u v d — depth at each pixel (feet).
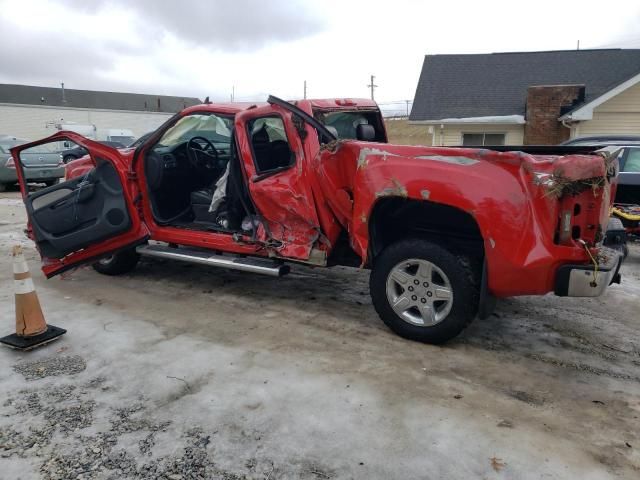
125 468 8.79
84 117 145.89
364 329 14.60
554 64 60.39
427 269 13.07
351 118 18.79
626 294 18.19
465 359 12.81
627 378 12.04
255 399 10.87
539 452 9.25
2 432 9.77
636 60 58.65
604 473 8.73
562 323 15.38
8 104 133.90
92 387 11.37
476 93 57.93
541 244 11.43
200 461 8.96
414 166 12.48
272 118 15.48
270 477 8.58
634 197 26.16
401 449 9.28
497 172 11.71
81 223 17.40
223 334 14.25
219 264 16.25
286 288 18.34
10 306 16.38
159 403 10.72
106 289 18.21
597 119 49.65
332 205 14.16
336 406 10.62
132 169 17.30
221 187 16.29
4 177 48.67
